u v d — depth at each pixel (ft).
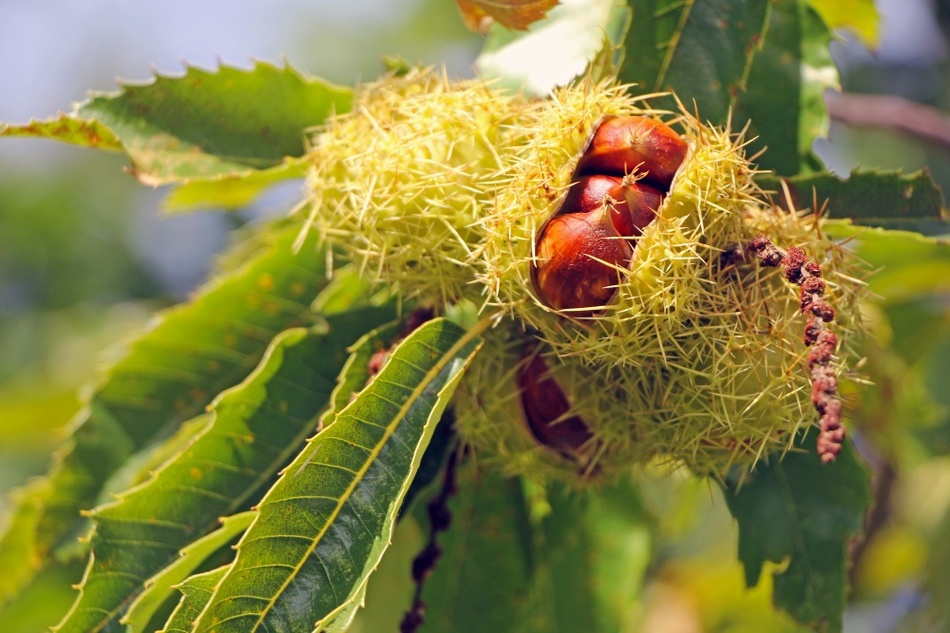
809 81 2.40
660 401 2.22
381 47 5.08
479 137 2.25
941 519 2.98
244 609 2.11
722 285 2.19
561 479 2.32
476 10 2.44
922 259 2.70
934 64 4.16
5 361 4.72
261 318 2.61
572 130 2.20
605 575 2.68
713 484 2.86
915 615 3.01
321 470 2.15
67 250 5.33
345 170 2.30
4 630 2.91
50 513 2.58
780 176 2.39
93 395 2.60
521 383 2.27
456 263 2.24
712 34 2.35
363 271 2.30
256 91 2.49
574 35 2.39
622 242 2.17
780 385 2.19
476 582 2.55
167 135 2.46
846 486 2.42
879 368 2.70
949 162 4.12
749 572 2.44
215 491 2.35
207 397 2.62
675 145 2.20
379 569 2.62
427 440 2.16
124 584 2.31
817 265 2.13
